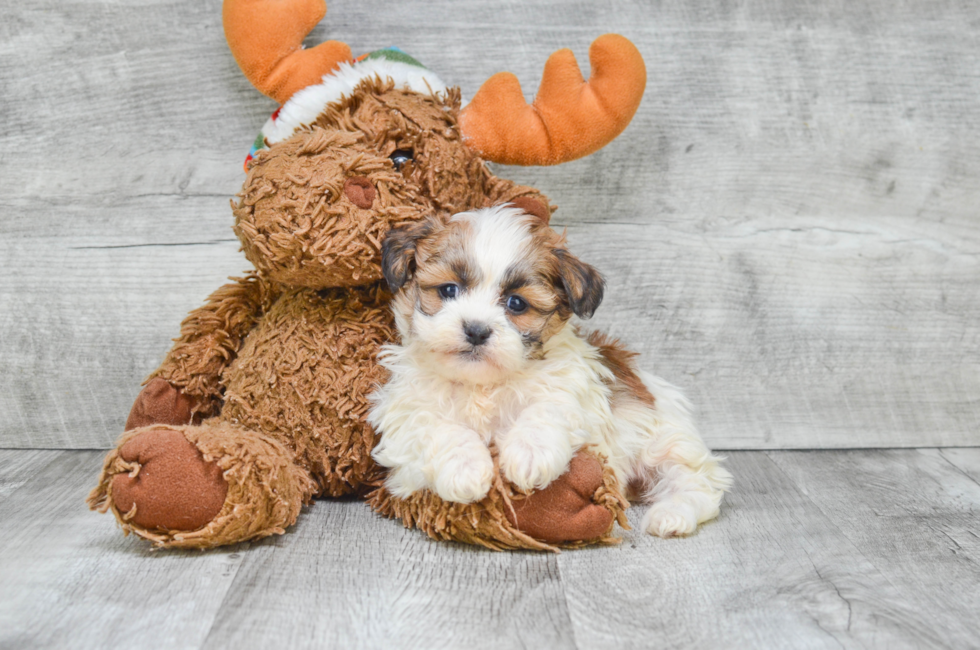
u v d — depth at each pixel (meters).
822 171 3.08
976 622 1.70
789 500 2.54
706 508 2.28
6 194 2.96
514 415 2.13
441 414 2.09
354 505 2.38
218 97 2.95
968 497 2.58
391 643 1.56
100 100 2.93
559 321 2.15
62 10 2.87
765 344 3.16
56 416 3.08
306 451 2.25
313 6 2.46
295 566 1.91
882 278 3.15
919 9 3.01
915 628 1.66
